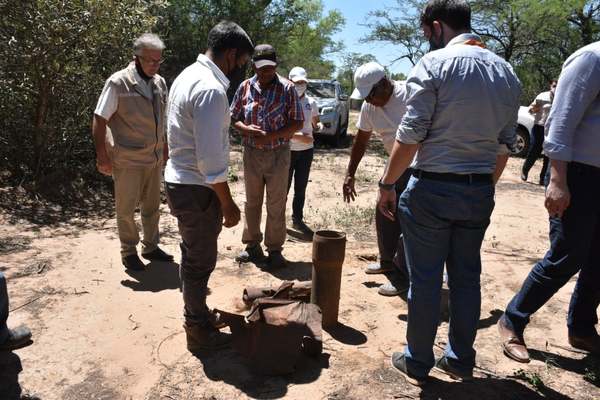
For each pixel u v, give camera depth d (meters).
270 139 4.42
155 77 4.49
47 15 6.13
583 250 2.99
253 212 4.71
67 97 6.80
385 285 4.20
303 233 5.81
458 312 2.82
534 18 17.25
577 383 3.01
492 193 2.70
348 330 3.58
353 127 19.17
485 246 5.59
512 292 4.32
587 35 19.73
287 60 25.97
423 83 2.56
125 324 3.58
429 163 2.65
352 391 2.87
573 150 2.92
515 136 2.81
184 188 3.00
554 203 2.85
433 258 2.75
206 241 3.09
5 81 6.27
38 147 6.72
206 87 2.83
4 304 3.12
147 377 2.99
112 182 7.08
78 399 2.79
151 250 4.79
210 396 2.81
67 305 3.80
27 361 3.10
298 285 3.77
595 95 2.78
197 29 14.33
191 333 3.24
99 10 6.36
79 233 5.41
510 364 3.18
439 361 3.01
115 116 4.30
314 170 9.70
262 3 15.35
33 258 4.63
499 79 2.59
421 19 2.91
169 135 3.08
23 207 5.99
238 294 4.11
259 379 2.97
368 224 6.19
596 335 3.35
